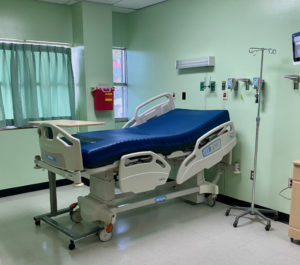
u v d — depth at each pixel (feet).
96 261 7.47
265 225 9.42
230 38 10.68
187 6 12.08
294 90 9.05
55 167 8.30
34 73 12.59
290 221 8.25
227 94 10.98
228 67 10.86
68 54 13.52
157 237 8.69
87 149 7.53
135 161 8.28
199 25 11.71
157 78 14.02
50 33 13.02
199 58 11.48
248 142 10.52
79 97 13.76
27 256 7.76
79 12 12.87
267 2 9.50
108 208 8.49
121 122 15.97
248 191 10.69
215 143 9.87
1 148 12.00
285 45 9.16
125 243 8.36
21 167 12.59
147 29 14.21
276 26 9.33
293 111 9.15
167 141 8.80
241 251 7.88
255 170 9.55
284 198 9.64
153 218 10.07
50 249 8.10
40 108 13.12
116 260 7.50
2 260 7.59
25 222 9.91
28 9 12.37
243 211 10.58
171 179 13.58
